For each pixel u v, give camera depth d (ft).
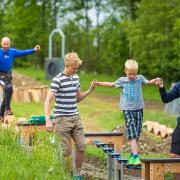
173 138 36.37
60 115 35.27
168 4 161.68
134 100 36.91
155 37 160.45
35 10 246.47
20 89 106.32
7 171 29.12
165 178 41.11
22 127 38.81
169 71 162.50
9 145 35.29
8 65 48.67
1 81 48.52
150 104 123.03
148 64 166.30
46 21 247.91
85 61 231.91
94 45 239.09
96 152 49.11
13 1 252.42
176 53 151.94
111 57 213.25
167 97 36.37
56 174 31.32
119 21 229.45
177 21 149.38
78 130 35.68
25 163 31.55
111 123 80.43
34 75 185.37
